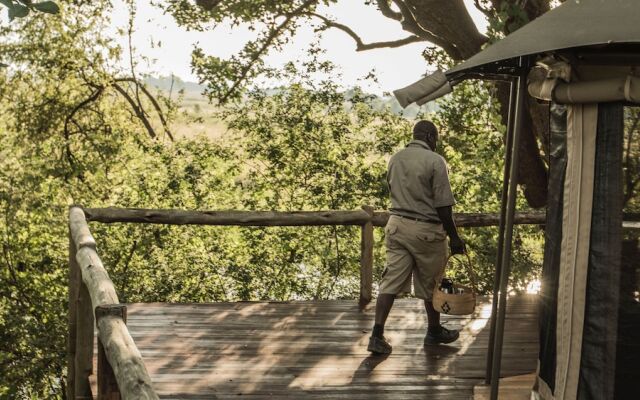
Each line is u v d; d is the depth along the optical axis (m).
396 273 6.60
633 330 4.40
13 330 15.84
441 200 6.30
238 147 15.23
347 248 13.55
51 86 22.64
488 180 12.53
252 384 5.98
